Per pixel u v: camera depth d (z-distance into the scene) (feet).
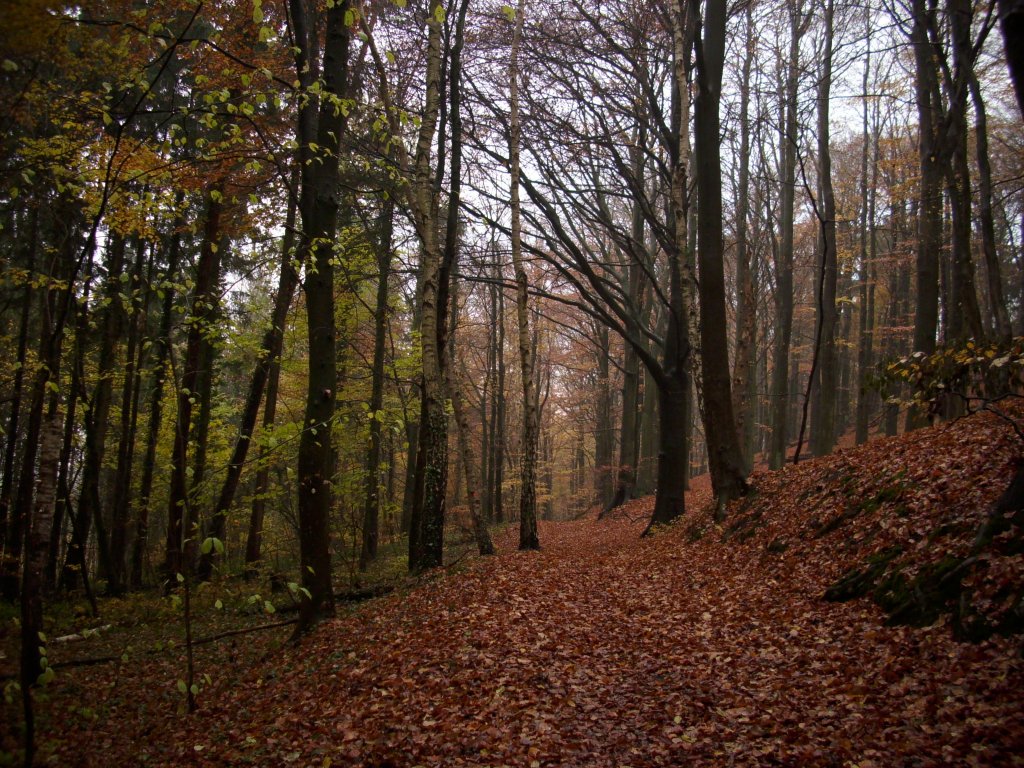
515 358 138.92
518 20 50.26
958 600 18.33
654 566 38.06
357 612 32.55
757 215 90.33
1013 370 21.80
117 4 23.95
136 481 73.51
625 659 22.31
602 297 57.41
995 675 15.03
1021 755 12.30
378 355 60.34
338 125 28.53
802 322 136.15
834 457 39.52
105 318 49.32
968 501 22.97
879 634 19.58
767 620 24.00
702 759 15.08
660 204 97.66
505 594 30.91
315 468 29.01
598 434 134.10
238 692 23.85
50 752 18.51
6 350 52.19
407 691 20.70
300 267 28.50
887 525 25.76
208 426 48.83
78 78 29.09
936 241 49.16
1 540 48.39
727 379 44.01
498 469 114.01
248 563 52.95
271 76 23.97
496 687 20.29
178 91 45.32
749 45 71.77
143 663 29.71
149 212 31.81
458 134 48.03
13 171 23.02
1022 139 67.10
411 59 52.65
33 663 19.25
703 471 156.76
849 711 15.98
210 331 34.55
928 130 50.37
